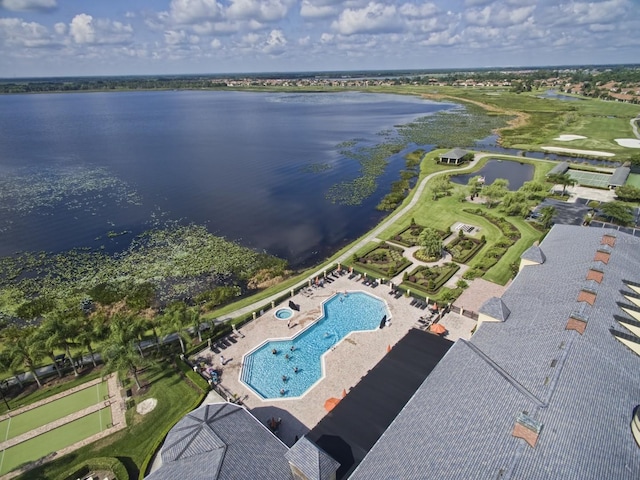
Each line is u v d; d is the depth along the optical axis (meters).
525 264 52.84
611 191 107.44
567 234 58.56
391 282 65.12
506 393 29.91
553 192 107.12
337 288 65.38
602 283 42.47
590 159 142.62
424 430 29.11
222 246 84.44
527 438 25.28
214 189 121.50
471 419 28.62
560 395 28.70
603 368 31.86
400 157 153.88
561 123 196.75
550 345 34.31
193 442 33.47
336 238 89.25
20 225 94.81
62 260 78.44
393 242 81.50
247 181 129.25
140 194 117.06
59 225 94.94
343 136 196.00
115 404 44.41
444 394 31.94
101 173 137.75
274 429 40.19
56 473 36.50
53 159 156.00
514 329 39.38
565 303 40.06
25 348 45.00
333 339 54.09
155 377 48.16
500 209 94.94
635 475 24.20
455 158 136.88
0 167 143.88
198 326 52.38
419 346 44.53
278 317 58.50
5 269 75.12
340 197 113.50
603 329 35.91
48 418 42.66
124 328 48.03
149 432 40.69
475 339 40.03
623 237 54.19
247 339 53.97
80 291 68.56
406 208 99.94
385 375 40.62
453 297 60.94
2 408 44.00
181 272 74.25
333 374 47.41
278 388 46.16
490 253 73.69
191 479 30.06
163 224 95.94
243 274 73.56
